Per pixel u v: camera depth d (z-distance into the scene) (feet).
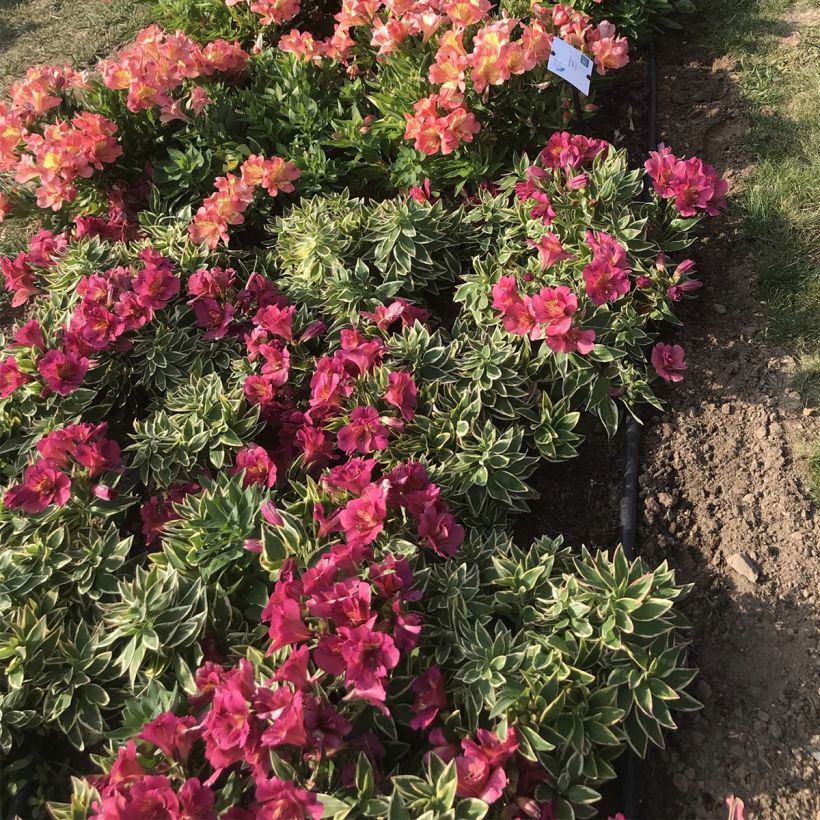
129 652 7.80
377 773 6.85
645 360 10.33
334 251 11.77
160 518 9.62
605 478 10.04
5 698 7.99
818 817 7.17
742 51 14.64
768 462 9.58
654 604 7.58
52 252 12.71
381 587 7.08
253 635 8.04
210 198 11.93
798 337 10.50
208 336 10.99
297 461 9.55
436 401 10.04
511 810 6.64
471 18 11.61
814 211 11.75
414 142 12.71
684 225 11.02
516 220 11.75
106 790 6.73
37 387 10.60
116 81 12.69
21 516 9.49
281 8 14.64
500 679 7.21
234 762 6.83
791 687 7.95
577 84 11.36
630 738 7.25
